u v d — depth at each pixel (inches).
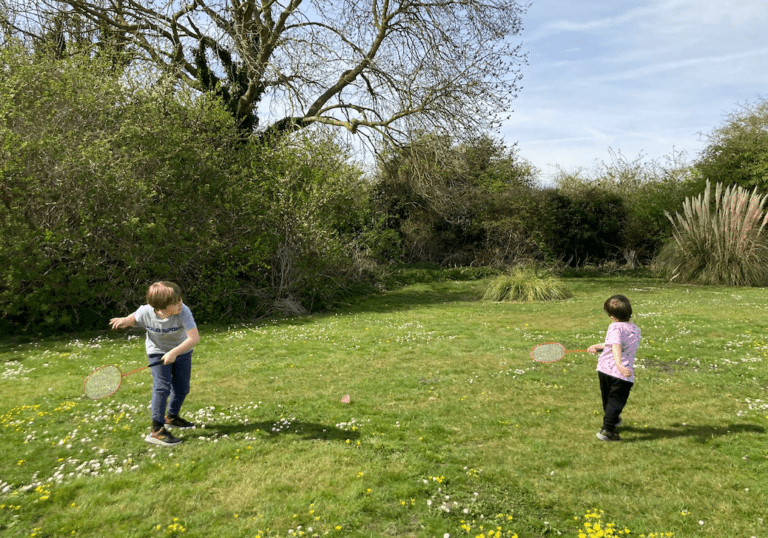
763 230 724.7
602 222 989.2
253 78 710.5
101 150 420.8
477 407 234.5
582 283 782.5
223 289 499.2
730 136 979.3
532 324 451.8
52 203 411.2
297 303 559.8
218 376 294.0
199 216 493.0
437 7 768.3
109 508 144.9
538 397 248.7
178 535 131.9
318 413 226.7
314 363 322.0
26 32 627.8
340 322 480.7
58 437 198.5
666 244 909.2
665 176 1058.7
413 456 178.4
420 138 803.4
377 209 970.7
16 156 391.9
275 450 184.2
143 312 192.5
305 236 575.8
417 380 281.1
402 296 690.8
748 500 145.5
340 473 165.2
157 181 455.5
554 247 977.5
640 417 218.5
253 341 393.7
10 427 209.8
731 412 221.3
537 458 177.5
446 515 140.6
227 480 161.5
